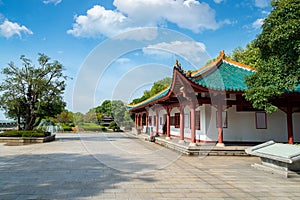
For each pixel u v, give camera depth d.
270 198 5.20
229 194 5.44
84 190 5.62
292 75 8.34
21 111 21.16
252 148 8.61
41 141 18.22
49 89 20.45
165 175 7.20
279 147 8.01
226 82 11.85
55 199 4.99
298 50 7.67
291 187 6.03
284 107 12.01
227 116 13.89
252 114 13.95
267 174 7.45
